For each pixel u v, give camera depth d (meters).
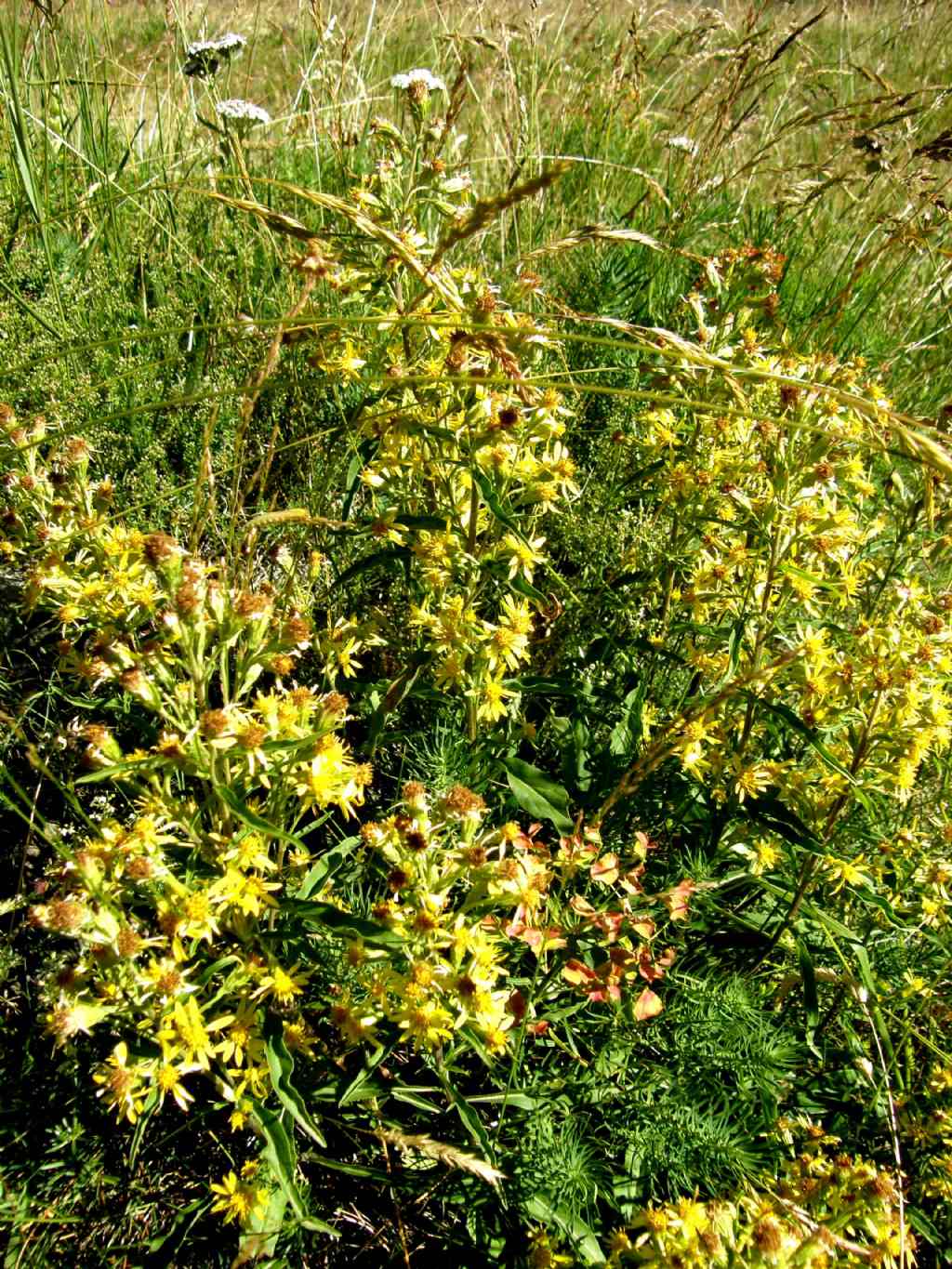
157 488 0.57
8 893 0.43
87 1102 0.37
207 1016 0.36
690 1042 0.40
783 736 0.49
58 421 0.56
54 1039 0.38
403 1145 0.34
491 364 0.41
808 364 0.52
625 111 0.87
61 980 0.33
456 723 0.48
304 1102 0.34
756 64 0.71
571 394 0.65
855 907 0.47
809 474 0.42
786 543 0.44
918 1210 0.38
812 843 0.43
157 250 0.75
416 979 0.34
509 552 0.44
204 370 0.63
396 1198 0.36
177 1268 0.35
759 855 0.45
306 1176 0.37
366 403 0.43
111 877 0.33
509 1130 0.38
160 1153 0.37
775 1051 0.41
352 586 0.53
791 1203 0.32
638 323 0.76
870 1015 0.41
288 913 0.35
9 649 0.49
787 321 0.75
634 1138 0.37
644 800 0.46
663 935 0.45
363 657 0.52
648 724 0.48
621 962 0.34
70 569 0.39
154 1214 0.36
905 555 0.50
